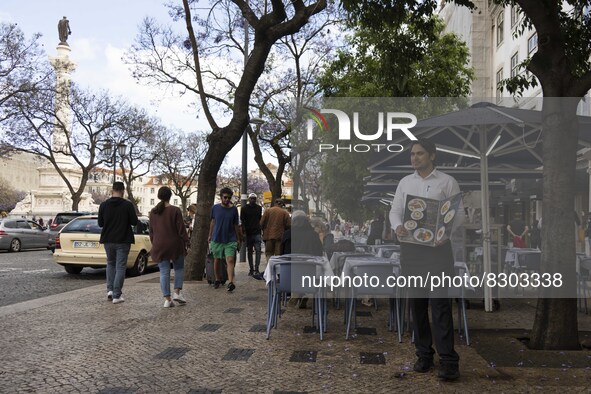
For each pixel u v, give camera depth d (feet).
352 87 77.20
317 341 21.66
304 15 40.22
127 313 27.94
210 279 40.96
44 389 15.33
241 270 55.93
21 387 15.49
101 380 16.19
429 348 17.38
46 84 108.99
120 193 32.35
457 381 16.40
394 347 20.70
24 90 103.96
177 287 31.48
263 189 253.85
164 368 17.51
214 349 20.13
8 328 23.90
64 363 18.07
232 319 26.30
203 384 15.87
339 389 15.53
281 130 81.20
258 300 32.91
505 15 105.29
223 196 37.11
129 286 40.11
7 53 101.60
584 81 20.25
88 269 59.98
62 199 177.68
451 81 82.33
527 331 23.88
